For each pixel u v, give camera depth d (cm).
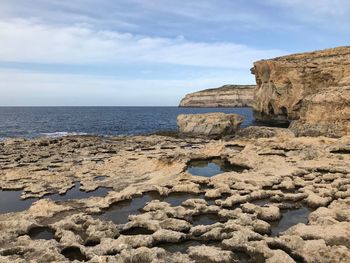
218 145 3419
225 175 2405
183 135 5069
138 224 1560
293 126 4403
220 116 5009
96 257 1208
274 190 2047
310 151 2978
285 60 6569
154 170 2655
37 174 2606
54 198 2072
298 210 1780
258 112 7469
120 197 1970
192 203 1839
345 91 4003
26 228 1538
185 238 1423
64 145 4228
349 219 1546
